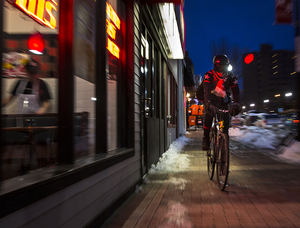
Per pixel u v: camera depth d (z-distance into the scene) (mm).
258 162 6598
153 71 6547
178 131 14375
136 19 4559
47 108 2211
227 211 3109
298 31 7688
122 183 3527
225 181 3770
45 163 2154
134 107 4227
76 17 2627
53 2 2279
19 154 1851
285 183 4438
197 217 2934
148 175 5191
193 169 5762
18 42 1864
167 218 2918
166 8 6375
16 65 1842
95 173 2590
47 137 2195
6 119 1729
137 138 4441
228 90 4215
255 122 24047
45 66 2234
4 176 1675
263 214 2994
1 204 1338
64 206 2008
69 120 2387
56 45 2305
